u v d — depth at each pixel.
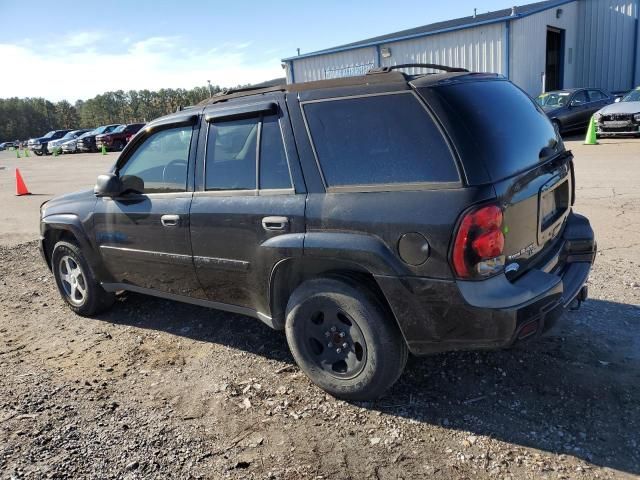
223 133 3.65
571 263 3.62
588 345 3.70
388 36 27.91
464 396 3.24
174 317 4.80
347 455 2.80
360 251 2.93
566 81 26.11
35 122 133.38
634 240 6.03
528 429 2.90
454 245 2.68
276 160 3.35
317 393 3.40
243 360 3.89
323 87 3.24
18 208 12.09
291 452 2.85
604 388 3.20
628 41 25.30
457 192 2.70
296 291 3.30
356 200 2.99
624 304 4.31
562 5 24.08
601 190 8.85
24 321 4.98
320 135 3.17
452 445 2.82
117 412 3.32
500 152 2.83
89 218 4.53
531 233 3.08
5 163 31.64
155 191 4.07
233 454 2.87
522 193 2.90
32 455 2.92
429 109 2.84
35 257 7.40
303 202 3.18
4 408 3.41
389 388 3.35
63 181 17.59
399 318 2.93
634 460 2.62
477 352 3.69
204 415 3.24
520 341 2.80
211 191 3.70
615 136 16.47
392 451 2.81
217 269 3.71
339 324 3.22
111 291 4.74
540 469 2.60
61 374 3.87
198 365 3.88
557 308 2.94
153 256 4.09
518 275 2.94
